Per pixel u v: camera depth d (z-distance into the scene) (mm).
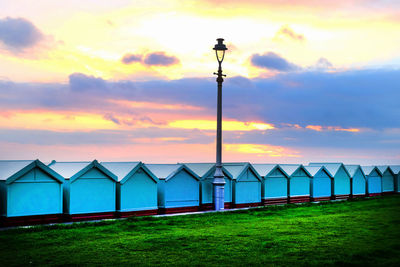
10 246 19453
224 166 37844
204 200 34438
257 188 38406
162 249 19125
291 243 20359
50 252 18375
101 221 26094
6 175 24516
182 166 32562
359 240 21031
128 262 16875
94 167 27797
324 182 45562
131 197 29688
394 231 23656
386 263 16547
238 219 28547
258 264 16562
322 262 16750
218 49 33562
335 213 32250
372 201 42844
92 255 17969
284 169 42531
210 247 19531
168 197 31844
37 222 25188
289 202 41562
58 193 26125
